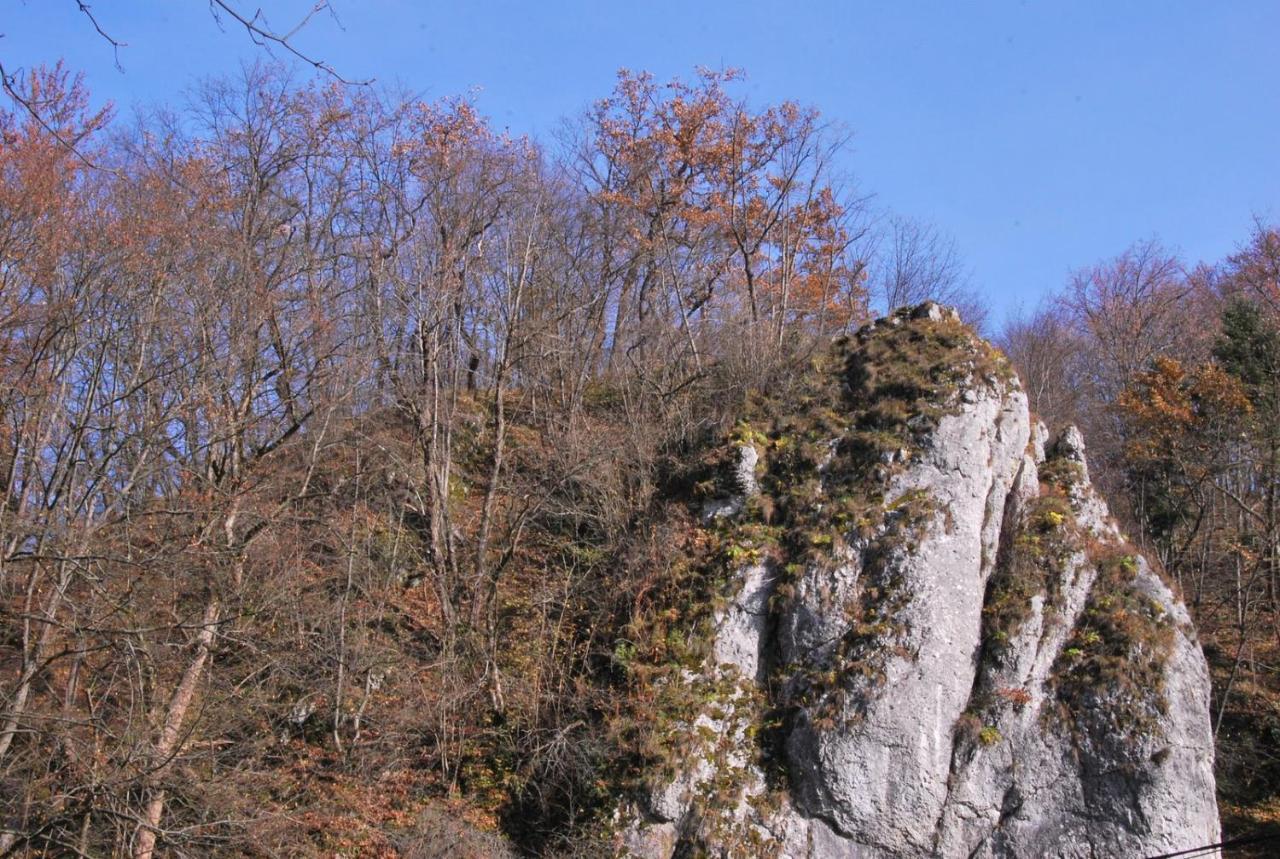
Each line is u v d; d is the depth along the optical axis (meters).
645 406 24.95
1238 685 24.20
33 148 15.33
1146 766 17.22
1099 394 38.12
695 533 20.30
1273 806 21.58
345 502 21.64
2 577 14.02
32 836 13.29
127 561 14.52
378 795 17.52
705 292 31.52
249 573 17.17
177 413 16.53
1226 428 28.11
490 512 21.22
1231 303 33.84
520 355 24.56
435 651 19.81
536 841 17.23
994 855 17.25
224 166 22.66
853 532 19.31
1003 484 20.22
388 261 22.88
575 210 30.89
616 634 19.39
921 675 17.95
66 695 14.59
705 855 16.72
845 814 17.20
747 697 18.31
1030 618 18.67
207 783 14.71
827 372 22.64
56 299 16.20
